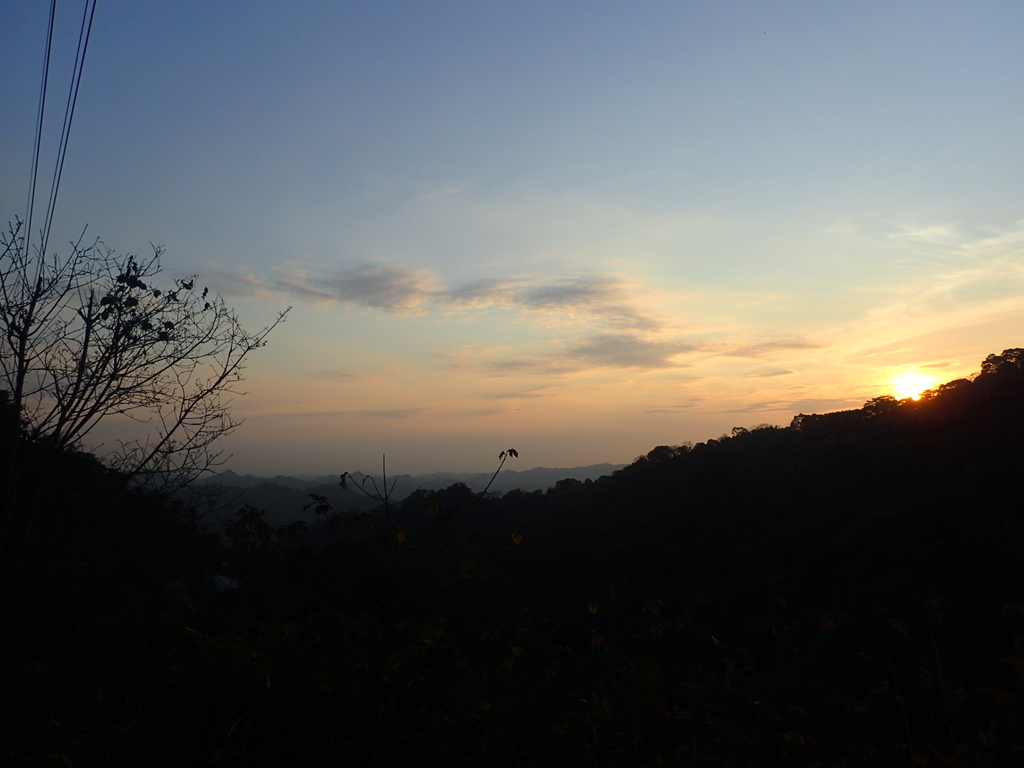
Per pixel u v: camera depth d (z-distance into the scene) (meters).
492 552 3.48
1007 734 3.17
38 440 5.30
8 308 5.23
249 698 3.34
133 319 5.60
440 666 3.33
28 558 5.23
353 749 2.99
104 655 4.60
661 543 21.88
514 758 3.26
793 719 3.50
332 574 3.33
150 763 3.38
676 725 3.24
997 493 16.28
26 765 3.26
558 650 3.67
